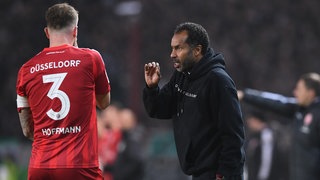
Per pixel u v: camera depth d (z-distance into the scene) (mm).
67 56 16109
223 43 66562
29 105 16469
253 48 66812
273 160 37750
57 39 16312
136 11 59781
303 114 26172
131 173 34531
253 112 37938
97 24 67625
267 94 26125
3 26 63625
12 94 60000
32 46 63000
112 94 59219
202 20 68812
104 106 16906
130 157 34469
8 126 59094
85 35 65625
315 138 25719
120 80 62219
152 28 67688
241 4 69375
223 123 15680
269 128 38250
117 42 66562
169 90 17062
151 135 52562
